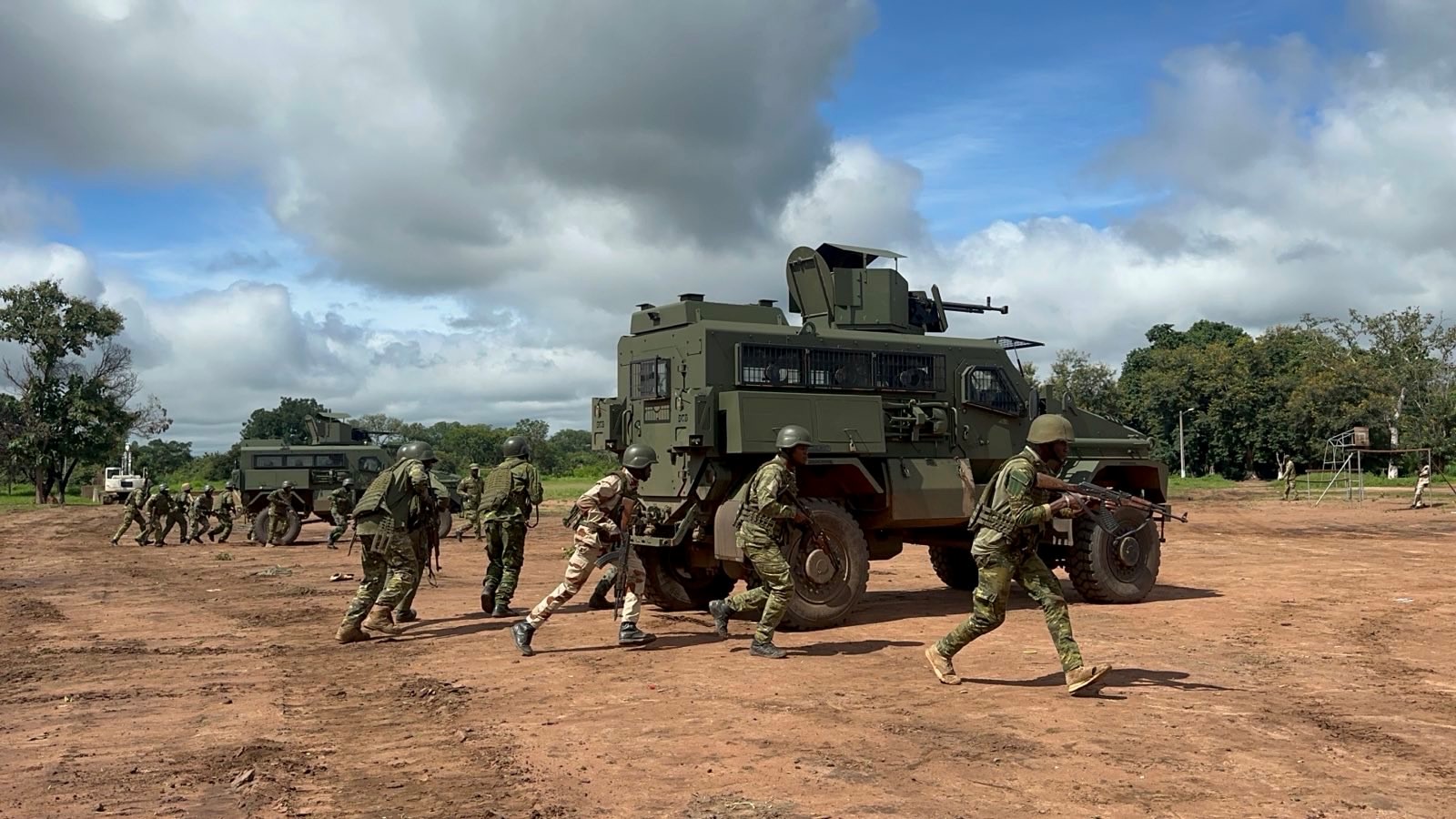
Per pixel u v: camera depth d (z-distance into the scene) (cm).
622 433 1043
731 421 924
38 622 1081
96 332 6175
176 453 11031
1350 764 498
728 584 1098
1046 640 851
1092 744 534
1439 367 5800
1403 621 947
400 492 934
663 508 980
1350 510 3048
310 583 1445
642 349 1033
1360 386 6075
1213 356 7131
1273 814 428
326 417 2644
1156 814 429
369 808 453
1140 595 1079
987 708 616
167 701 682
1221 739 543
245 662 827
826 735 558
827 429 963
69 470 6300
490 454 9775
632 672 743
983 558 664
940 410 1065
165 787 487
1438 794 453
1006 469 663
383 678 751
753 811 438
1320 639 851
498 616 1040
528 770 507
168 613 1136
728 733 567
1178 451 7219
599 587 1087
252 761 533
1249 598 1111
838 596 930
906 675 715
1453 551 1752
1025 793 458
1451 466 6041
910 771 492
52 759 540
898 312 1125
